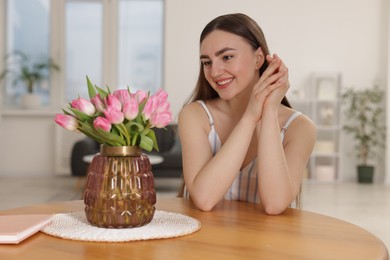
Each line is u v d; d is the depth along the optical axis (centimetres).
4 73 716
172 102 726
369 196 558
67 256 83
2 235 90
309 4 722
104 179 100
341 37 721
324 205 488
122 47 752
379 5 715
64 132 722
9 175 724
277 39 724
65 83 747
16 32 740
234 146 133
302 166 143
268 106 134
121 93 100
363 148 699
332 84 716
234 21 145
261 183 128
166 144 687
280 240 96
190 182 141
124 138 100
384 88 717
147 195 102
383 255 87
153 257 83
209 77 150
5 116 721
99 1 741
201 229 105
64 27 738
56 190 576
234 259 82
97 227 102
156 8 749
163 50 752
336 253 87
